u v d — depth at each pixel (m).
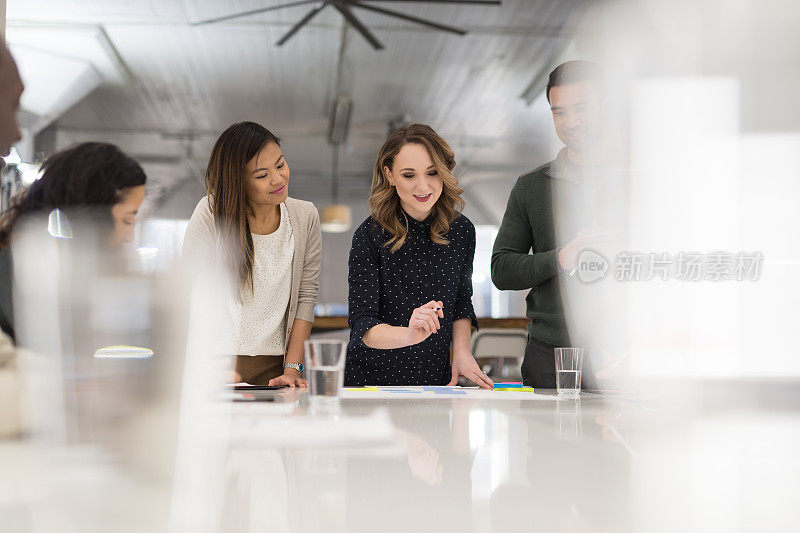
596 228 1.69
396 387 1.49
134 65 7.78
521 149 11.22
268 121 9.84
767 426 0.83
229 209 1.73
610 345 1.70
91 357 0.30
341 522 0.37
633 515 0.39
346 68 7.89
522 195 1.89
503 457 0.59
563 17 6.48
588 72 1.75
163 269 0.31
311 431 0.73
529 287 1.84
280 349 1.89
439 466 0.54
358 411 0.96
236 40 7.12
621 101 5.79
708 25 5.82
